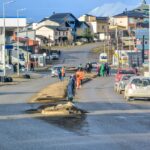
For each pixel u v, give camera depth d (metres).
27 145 20.64
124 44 188.75
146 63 117.31
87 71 107.81
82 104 40.19
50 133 24.31
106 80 81.12
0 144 20.95
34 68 128.75
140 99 44.88
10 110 36.00
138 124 27.38
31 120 30.05
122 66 130.62
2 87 65.75
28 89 60.66
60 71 79.69
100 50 189.75
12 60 134.00
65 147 20.00
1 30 149.50
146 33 128.75
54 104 39.97
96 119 29.98
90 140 21.81
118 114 32.69
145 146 20.08
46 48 184.75
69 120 29.78
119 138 22.28
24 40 149.25
